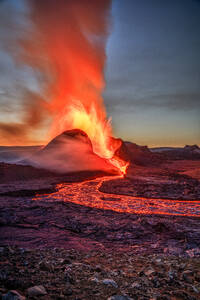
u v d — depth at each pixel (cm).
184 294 301
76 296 264
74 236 810
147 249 680
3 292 243
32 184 2469
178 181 2922
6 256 443
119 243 754
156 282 348
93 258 533
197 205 1631
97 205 1524
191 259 559
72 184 2656
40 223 965
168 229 926
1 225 891
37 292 254
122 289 308
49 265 391
